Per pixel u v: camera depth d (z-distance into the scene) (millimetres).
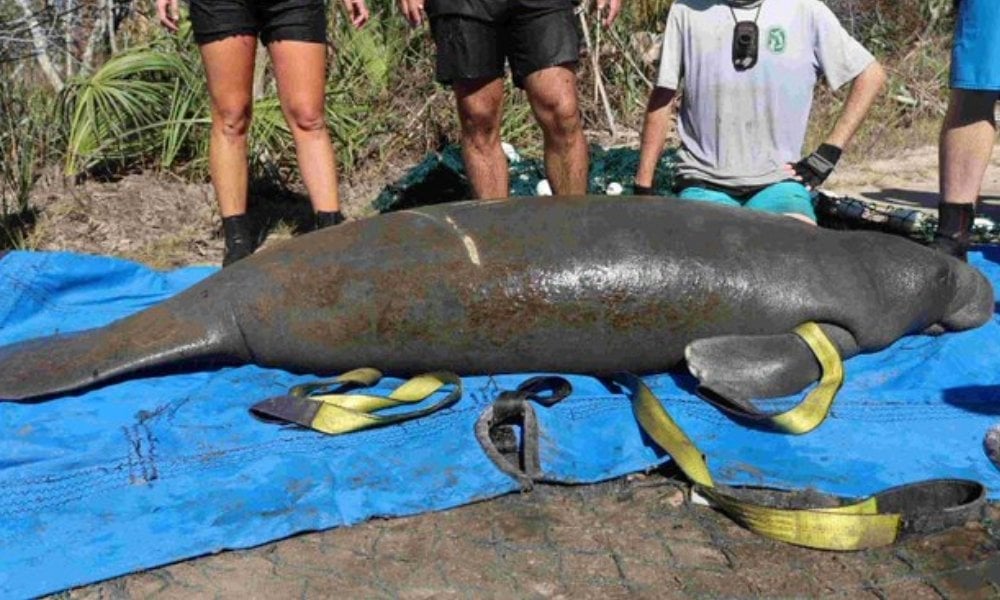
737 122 5336
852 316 4332
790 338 4195
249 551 3270
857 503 3375
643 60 10172
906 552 3246
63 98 7957
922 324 4621
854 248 4492
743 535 3348
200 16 5387
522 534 3354
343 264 4273
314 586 3105
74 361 4289
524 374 4316
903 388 4270
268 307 4289
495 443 3877
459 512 3471
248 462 3686
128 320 4441
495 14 5277
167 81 8109
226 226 5699
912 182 8516
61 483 3521
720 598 3033
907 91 11117
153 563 3168
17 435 3881
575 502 3533
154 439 3791
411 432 3846
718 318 4250
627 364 4332
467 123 5586
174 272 5676
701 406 4012
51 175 7613
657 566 3189
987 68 5152
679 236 4305
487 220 4348
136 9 9375
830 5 13461
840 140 5367
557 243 4250
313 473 3598
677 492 3586
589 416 3938
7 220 6781
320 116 5602
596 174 7016
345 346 4266
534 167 7168
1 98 7812
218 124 5582
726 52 5293
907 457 3729
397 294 4203
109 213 7020
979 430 3922
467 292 4184
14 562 3172
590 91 9938
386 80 8945
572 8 5367
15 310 5113
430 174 6734
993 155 9391
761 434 3869
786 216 4652
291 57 5453
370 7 9266
